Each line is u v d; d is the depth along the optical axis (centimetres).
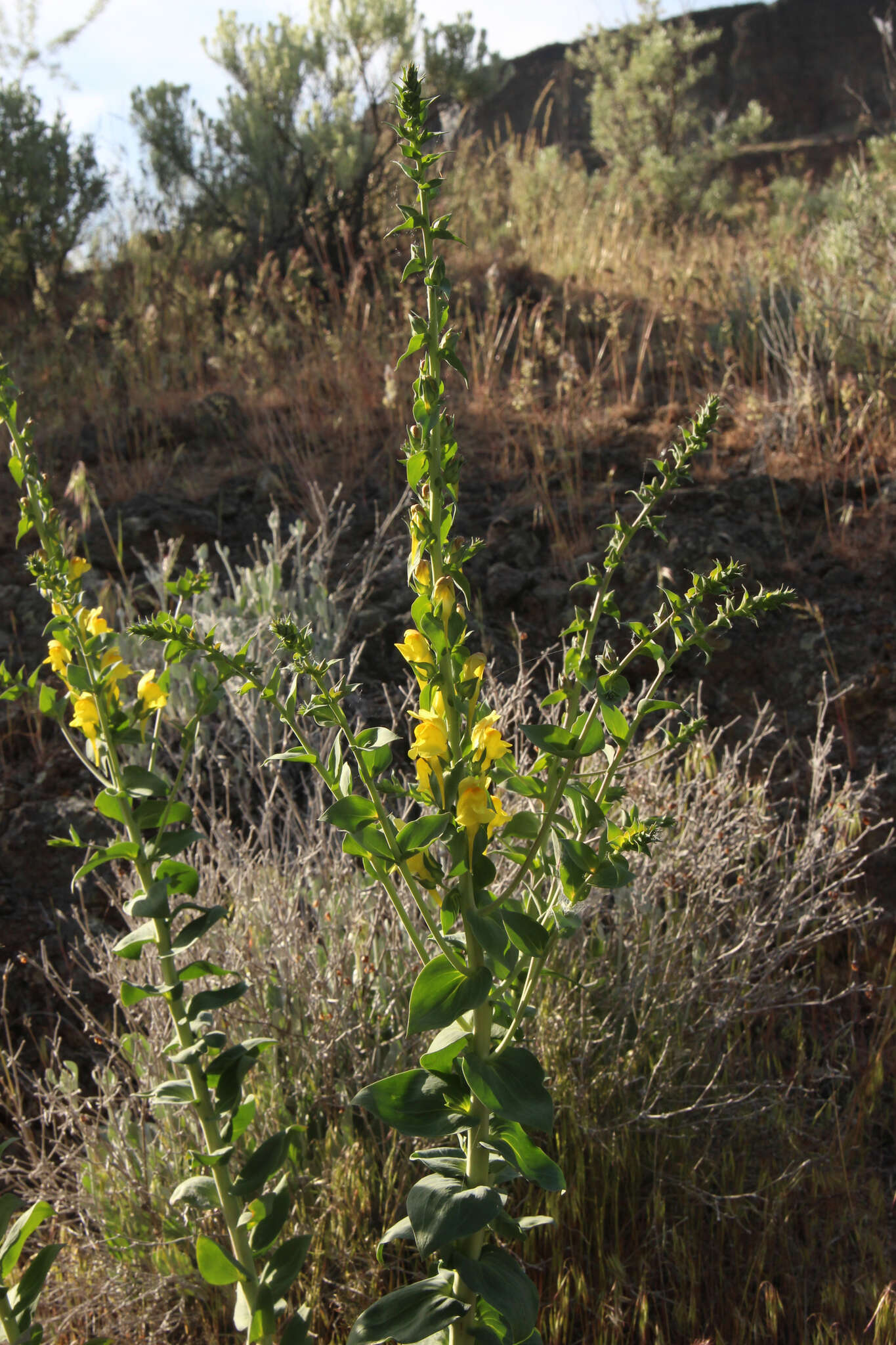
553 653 402
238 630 368
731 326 594
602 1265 214
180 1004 163
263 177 841
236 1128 168
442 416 127
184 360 628
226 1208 165
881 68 2489
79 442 554
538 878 152
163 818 162
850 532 445
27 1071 267
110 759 158
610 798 146
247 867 264
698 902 276
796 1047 278
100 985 289
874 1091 258
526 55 2473
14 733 369
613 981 257
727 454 502
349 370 575
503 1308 132
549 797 143
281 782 301
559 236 770
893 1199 240
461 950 142
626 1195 234
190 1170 220
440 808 131
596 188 1036
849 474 475
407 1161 227
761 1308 213
